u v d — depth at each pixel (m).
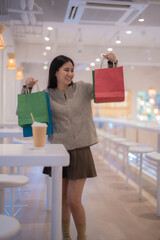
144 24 4.53
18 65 8.02
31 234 2.17
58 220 1.40
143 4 3.62
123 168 5.21
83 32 6.93
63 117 1.81
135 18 4.21
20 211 2.67
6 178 1.79
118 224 2.51
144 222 2.58
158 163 2.76
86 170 1.81
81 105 1.86
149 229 2.40
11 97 6.64
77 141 1.80
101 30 6.64
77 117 1.83
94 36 7.33
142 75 11.07
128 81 11.05
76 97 1.85
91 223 2.52
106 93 1.71
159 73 10.88
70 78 1.86
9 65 4.23
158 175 2.77
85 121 1.86
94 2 3.61
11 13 3.63
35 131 1.44
